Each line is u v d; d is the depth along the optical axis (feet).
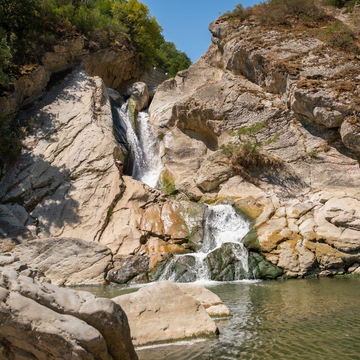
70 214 46.29
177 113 64.34
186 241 43.86
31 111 58.49
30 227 44.32
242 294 29.91
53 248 39.01
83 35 72.69
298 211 44.11
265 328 20.49
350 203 42.86
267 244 40.24
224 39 70.44
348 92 48.24
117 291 32.76
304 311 23.89
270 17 67.15
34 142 53.98
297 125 54.08
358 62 52.49
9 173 50.01
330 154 50.21
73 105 60.23
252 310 24.53
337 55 54.80
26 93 59.82
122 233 43.37
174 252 41.86
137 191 48.39
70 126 56.65
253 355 16.70
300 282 34.88
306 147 52.06
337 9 68.85
